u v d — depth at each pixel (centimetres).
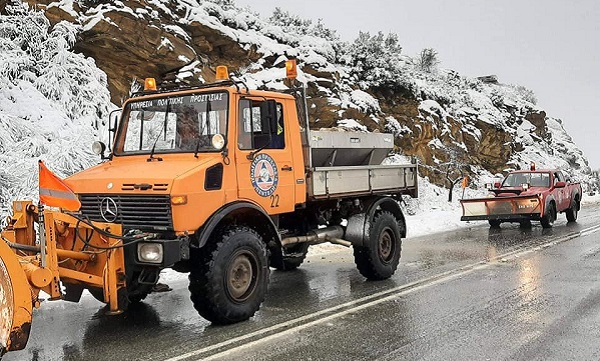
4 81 1205
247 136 686
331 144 837
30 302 483
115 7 1463
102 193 639
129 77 1471
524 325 631
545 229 1559
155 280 639
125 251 607
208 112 678
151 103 725
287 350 554
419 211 2000
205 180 627
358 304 734
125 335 611
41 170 536
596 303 724
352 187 857
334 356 536
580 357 527
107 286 581
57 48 1323
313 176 778
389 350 551
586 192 3431
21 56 1267
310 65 1925
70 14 1411
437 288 826
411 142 2248
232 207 648
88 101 1306
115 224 594
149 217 609
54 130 1182
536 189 1602
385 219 905
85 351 560
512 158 2983
